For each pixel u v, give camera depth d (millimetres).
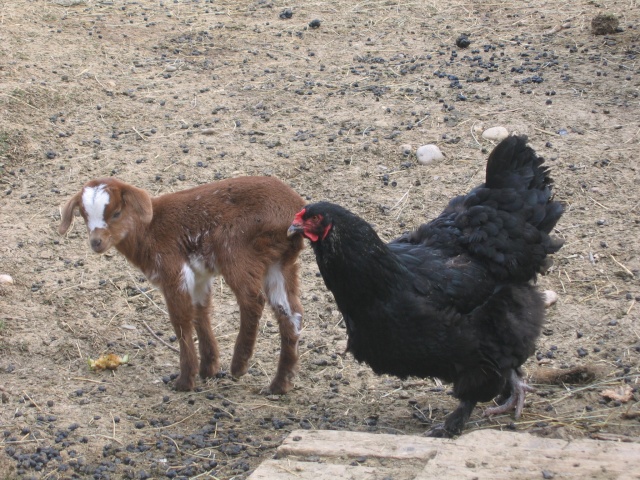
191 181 9406
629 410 5980
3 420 6180
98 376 6848
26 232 8750
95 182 6543
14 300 7750
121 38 12844
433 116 10445
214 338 6867
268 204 6453
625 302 7387
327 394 6590
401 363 5625
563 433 5426
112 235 6480
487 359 5609
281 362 6566
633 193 8922
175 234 6531
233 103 10992
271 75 11734
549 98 10695
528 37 12562
